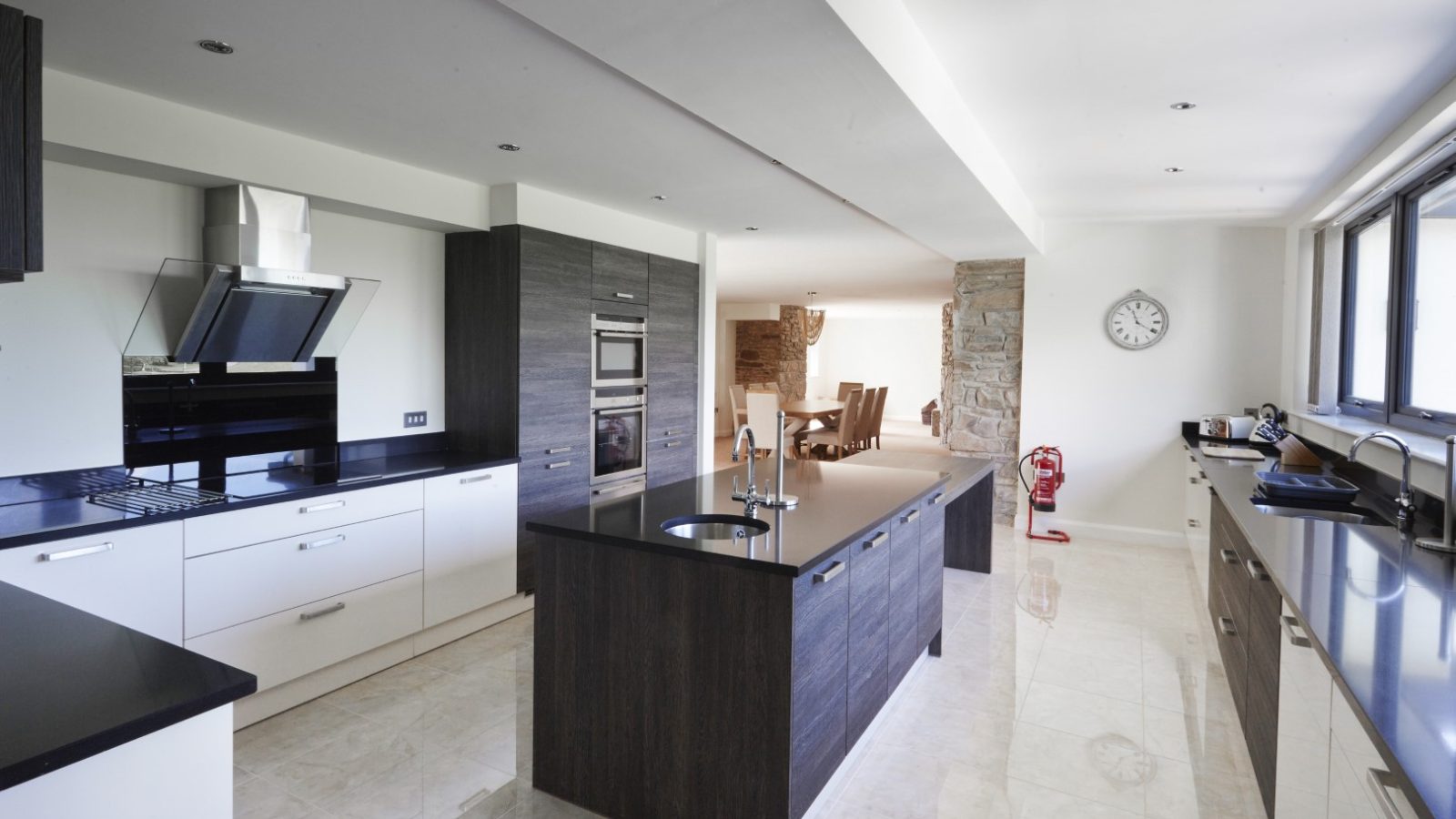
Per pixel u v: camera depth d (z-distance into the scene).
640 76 2.26
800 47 2.04
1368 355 4.68
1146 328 5.85
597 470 4.53
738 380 13.91
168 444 3.05
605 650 2.29
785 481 3.38
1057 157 3.93
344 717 2.94
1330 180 4.30
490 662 3.49
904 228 4.76
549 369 4.14
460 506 3.66
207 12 2.02
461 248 4.11
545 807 2.36
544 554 2.39
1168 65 2.70
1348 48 2.53
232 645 2.74
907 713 3.05
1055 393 6.13
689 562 2.14
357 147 3.30
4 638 1.35
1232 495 3.33
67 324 2.73
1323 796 1.56
